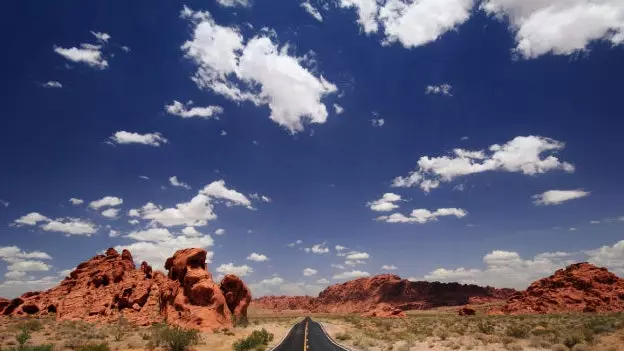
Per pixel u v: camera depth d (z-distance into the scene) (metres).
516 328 35.03
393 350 27.53
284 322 77.00
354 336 37.91
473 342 30.30
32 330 34.53
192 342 30.11
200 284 47.59
